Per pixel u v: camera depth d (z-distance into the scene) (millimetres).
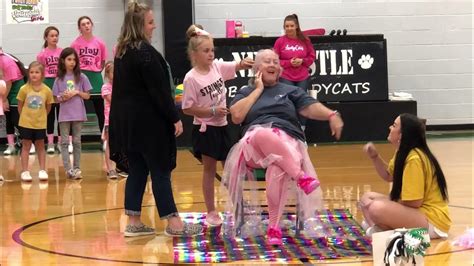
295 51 9266
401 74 11062
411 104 10117
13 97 8727
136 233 4719
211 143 4832
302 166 4551
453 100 11117
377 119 10109
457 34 11047
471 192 6008
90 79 9266
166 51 10266
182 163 8266
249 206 4672
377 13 10992
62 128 7391
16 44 10703
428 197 4453
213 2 10891
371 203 4461
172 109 4543
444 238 4469
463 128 11078
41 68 7250
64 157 7406
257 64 4738
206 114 4738
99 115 8688
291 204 5504
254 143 4449
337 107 10055
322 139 9984
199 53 4805
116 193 6445
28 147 7254
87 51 9242
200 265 3939
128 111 4551
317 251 4180
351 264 3898
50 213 5543
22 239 4660
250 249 4270
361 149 9141
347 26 10992
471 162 7746
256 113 4641
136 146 4559
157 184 4656
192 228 4703
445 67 11078
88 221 5230
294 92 4754
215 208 5535
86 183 7055
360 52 10258
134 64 4508
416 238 3531
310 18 10969
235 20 10922
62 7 10750
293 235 4609
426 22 11031
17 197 6281
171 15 10227
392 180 4707
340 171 7344
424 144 4434
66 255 4219
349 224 4887
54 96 7438
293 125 4617
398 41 11023
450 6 11031
